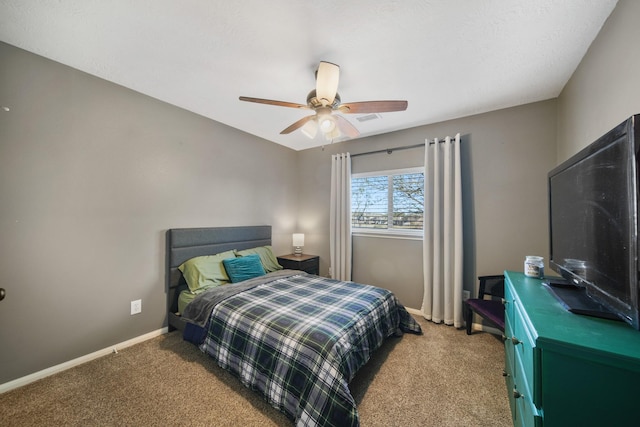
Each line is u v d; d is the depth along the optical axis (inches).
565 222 50.5
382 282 133.3
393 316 93.3
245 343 67.4
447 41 62.9
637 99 44.9
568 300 42.7
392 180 132.7
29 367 68.6
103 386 67.6
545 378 29.8
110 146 84.1
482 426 55.6
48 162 71.7
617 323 34.3
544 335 30.7
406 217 128.3
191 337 83.2
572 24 56.6
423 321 113.3
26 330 68.3
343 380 52.8
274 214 151.6
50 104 71.9
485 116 105.7
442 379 71.4
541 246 95.4
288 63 72.8
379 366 77.6
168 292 99.9
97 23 57.7
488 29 58.5
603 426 26.9
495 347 89.2
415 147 123.7
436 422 56.7
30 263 68.9
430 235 115.4
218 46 65.6
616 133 32.5
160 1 51.2
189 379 70.9
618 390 26.3
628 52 47.5
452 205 110.3
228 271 106.0
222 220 121.9
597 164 37.8
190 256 105.6
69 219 75.6
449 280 109.0
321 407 50.4
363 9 53.0
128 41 64.1
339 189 144.6
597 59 60.0
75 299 76.9
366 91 88.5
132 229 90.0
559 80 80.6
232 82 83.7
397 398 64.0
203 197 113.3
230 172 125.6
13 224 66.2
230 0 50.8
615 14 51.4
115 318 85.6
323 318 68.7
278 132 134.5
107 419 56.7
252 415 58.4
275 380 58.4
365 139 140.0
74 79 76.2
